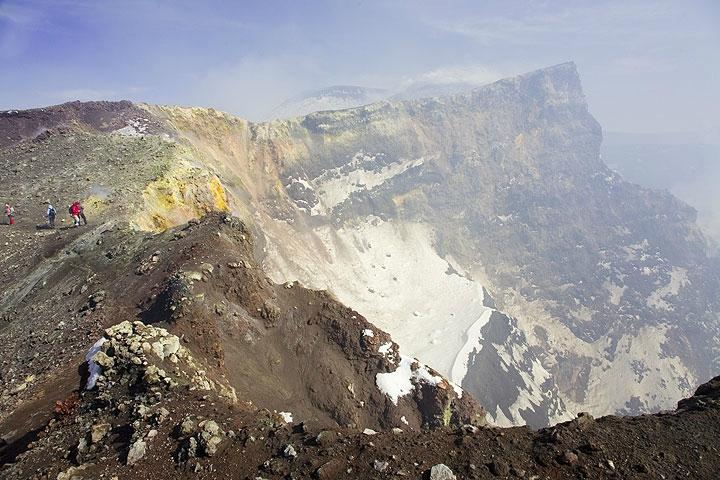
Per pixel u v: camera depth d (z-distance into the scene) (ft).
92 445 49.96
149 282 104.01
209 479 42.91
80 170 187.62
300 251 391.24
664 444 42.04
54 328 96.07
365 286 419.74
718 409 46.52
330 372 115.75
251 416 52.95
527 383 347.97
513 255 586.45
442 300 430.20
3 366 88.12
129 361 61.57
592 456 40.81
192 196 195.72
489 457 41.57
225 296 110.11
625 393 436.76
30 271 124.16
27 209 158.10
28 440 57.41
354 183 508.12
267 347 112.37
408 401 121.39
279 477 41.47
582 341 493.36
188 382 62.69
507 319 408.26
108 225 136.77
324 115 521.65
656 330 507.30
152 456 46.68
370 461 41.96
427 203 562.25
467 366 318.65
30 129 236.84
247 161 419.54
